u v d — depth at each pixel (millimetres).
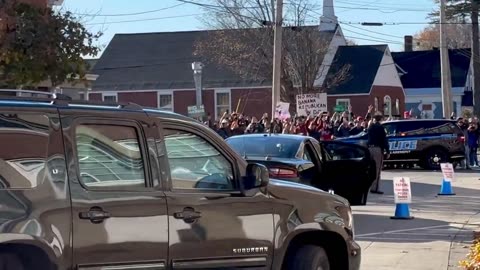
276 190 6805
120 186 5598
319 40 48219
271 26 45562
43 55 10805
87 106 5574
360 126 28906
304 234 7172
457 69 63812
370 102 52312
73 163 5332
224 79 51375
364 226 14188
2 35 10422
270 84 49969
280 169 12773
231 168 6508
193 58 53156
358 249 7812
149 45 54875
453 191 21047
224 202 6270
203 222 6070
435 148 29469
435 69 64312
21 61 10734
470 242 12375
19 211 4953
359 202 14398
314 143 14195
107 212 5422
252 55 46812
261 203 6590
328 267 7656
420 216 15680
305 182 13164
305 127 25078
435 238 12805
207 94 51656
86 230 5293
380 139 21016
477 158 33094
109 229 5426
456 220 15070
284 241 6797
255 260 6512
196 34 54844
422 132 29531
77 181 5328
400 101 57062
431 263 10594
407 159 29547
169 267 5836
